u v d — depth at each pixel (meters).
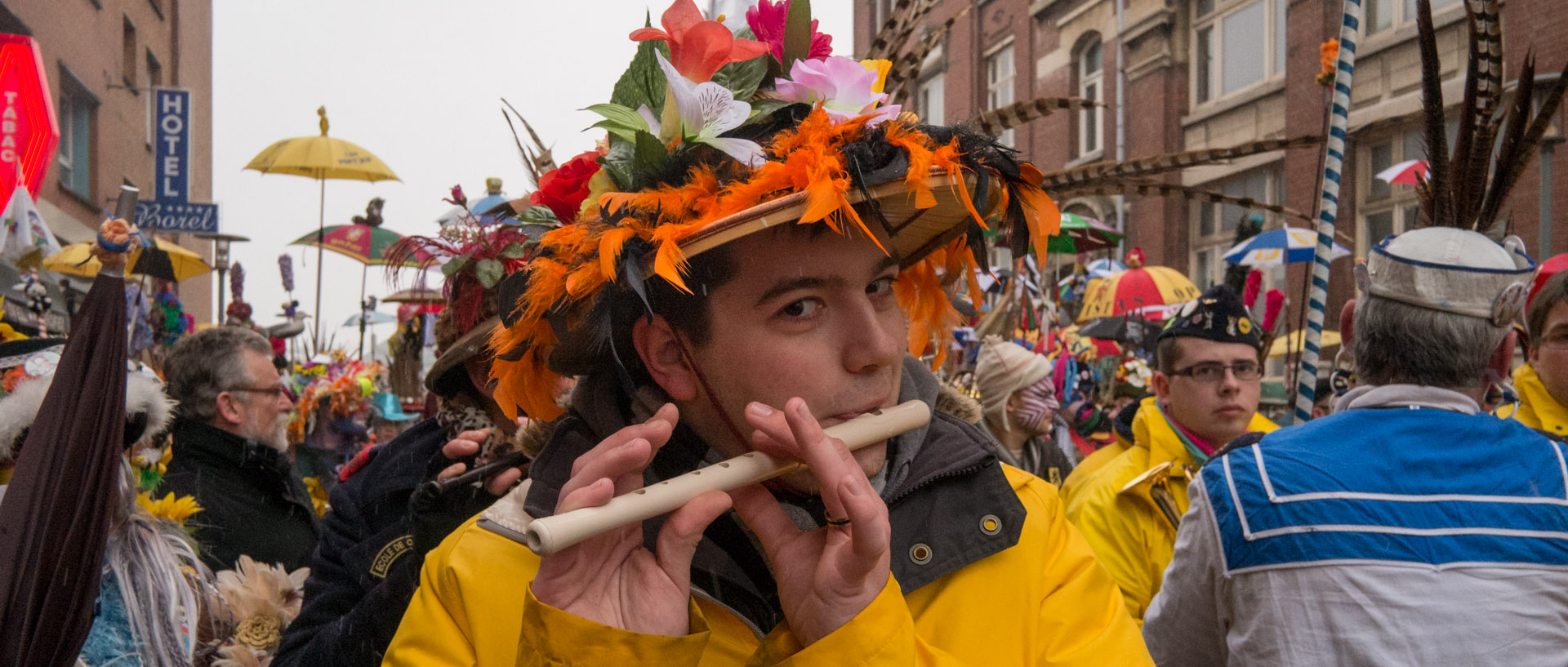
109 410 1.66
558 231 1.22
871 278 1.22
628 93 1.29
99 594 1.73
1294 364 5.51
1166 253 14.52
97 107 15.81
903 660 1.10
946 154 1.14
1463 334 1.80
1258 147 1.39
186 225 14.34
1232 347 3.02
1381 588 1.68
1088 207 15.47
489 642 1.24
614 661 1.07
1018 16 16.91
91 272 8.34
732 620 1.29
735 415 1.24
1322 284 2.38
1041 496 1.46
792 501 1.32
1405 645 1.65
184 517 2.39
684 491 1.13
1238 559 1.79
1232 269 4.83
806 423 1.07
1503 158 1.95
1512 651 1.64
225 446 3.05
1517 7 8.83
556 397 1.50
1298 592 1.72
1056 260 10.69
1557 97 1.88
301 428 6.74
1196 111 14.49
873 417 1.21
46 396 1.62
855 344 1.20
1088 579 1.40
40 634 1.56
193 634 1.95
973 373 4.40
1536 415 2.75
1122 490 2.88
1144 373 5.86
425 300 2.79
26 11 12.98
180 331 8.45
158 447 3.18
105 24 16.33
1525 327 2.76
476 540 1.32
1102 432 6.23
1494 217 1.96
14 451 1.88
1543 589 1.67
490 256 2.07
